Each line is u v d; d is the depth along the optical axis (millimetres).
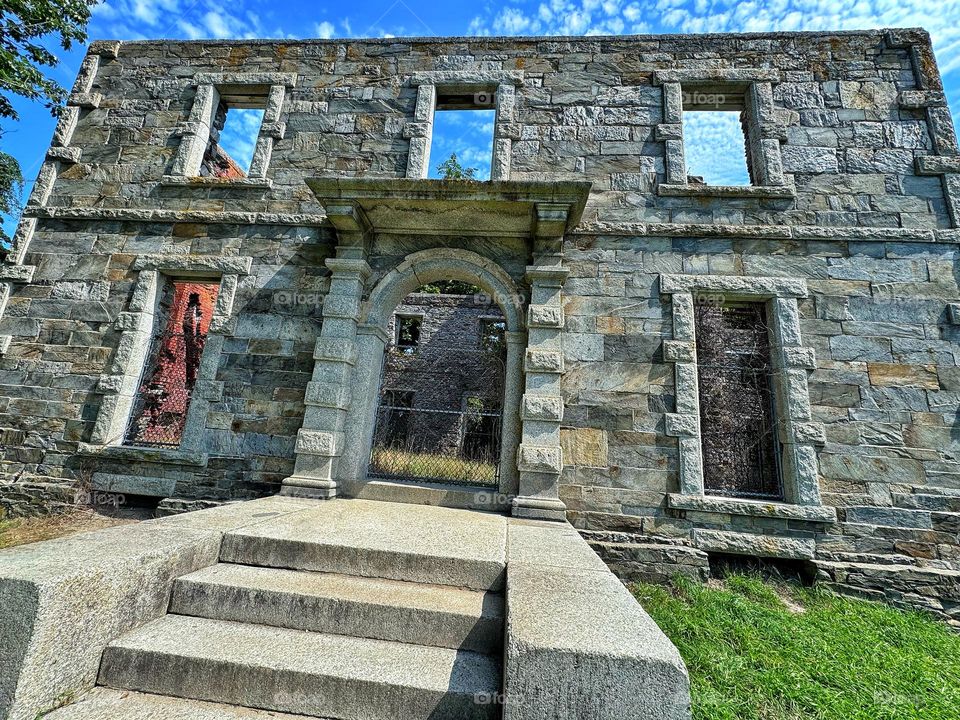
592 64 7262
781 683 3145
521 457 5520
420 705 2322
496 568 3301
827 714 2869
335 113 7402
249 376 6387
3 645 2084
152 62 7957
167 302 7137
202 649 2502
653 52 7242
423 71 7461
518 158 6879
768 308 6141
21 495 6102
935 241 6000
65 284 6867
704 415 6871
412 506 5406
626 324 6105
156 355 6977
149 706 2289
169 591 2939
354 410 6086
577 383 5930
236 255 6863
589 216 6590
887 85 6750
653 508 5531
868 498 5336
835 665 3461
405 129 7180
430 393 13414
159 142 7527
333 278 6301
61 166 7473
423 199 5746
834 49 6961
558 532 4566
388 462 7254
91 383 6496
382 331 6410
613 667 1938
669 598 4602
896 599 4930
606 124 6977
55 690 2191
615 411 5824
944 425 5469
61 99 8039
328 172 7133
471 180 5523
